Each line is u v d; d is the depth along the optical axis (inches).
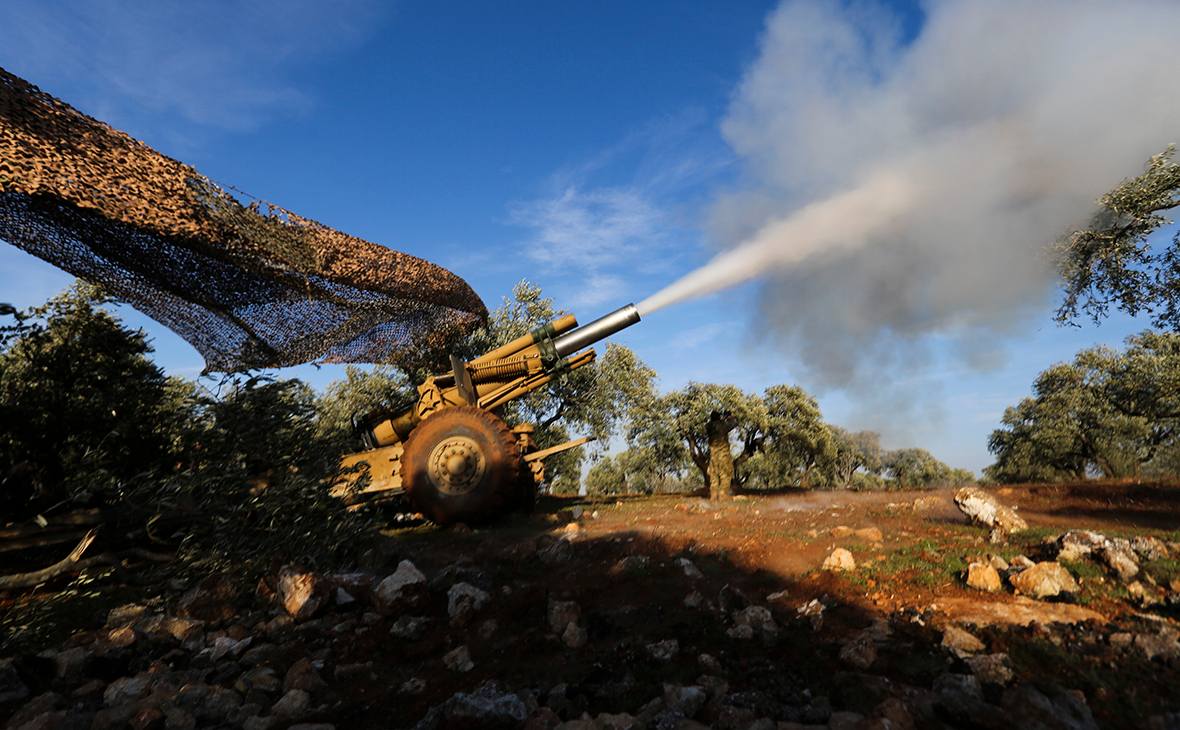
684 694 116.3
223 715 128.8
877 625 149.4
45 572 191.0
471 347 699.4
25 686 139.1
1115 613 145.9
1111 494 363.3
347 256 261.4
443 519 368.5
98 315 419.8
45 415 371.6
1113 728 97.9
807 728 103.6
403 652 159.0
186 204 198.8
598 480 2031.3
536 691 128.7
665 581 204.8
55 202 174.4
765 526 314.2
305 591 188.5
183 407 289.3
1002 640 133.3
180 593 217.2
